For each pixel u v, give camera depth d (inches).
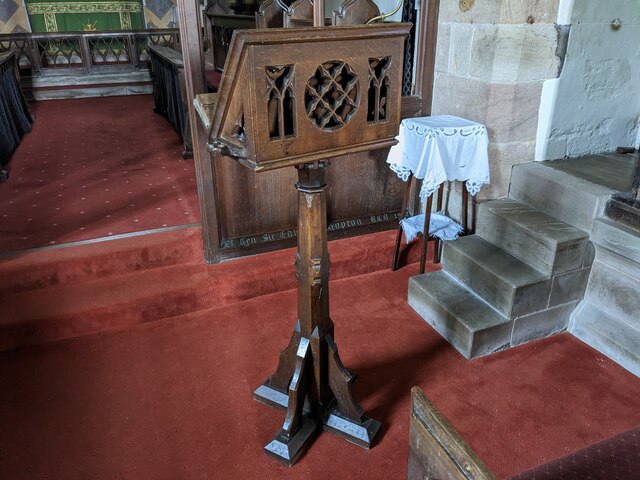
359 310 110.8
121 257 110.8
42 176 162.6
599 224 94.3
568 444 76.7
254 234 119.1
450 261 110.6
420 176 103.9
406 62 134.4
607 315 98.0
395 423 81.0
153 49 244.8
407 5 131.3
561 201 101.4
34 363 95.0
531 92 107.4
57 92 298.7
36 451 76.5
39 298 104.0
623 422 80.8
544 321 100.7
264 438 78.3
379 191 128.6
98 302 103.0
